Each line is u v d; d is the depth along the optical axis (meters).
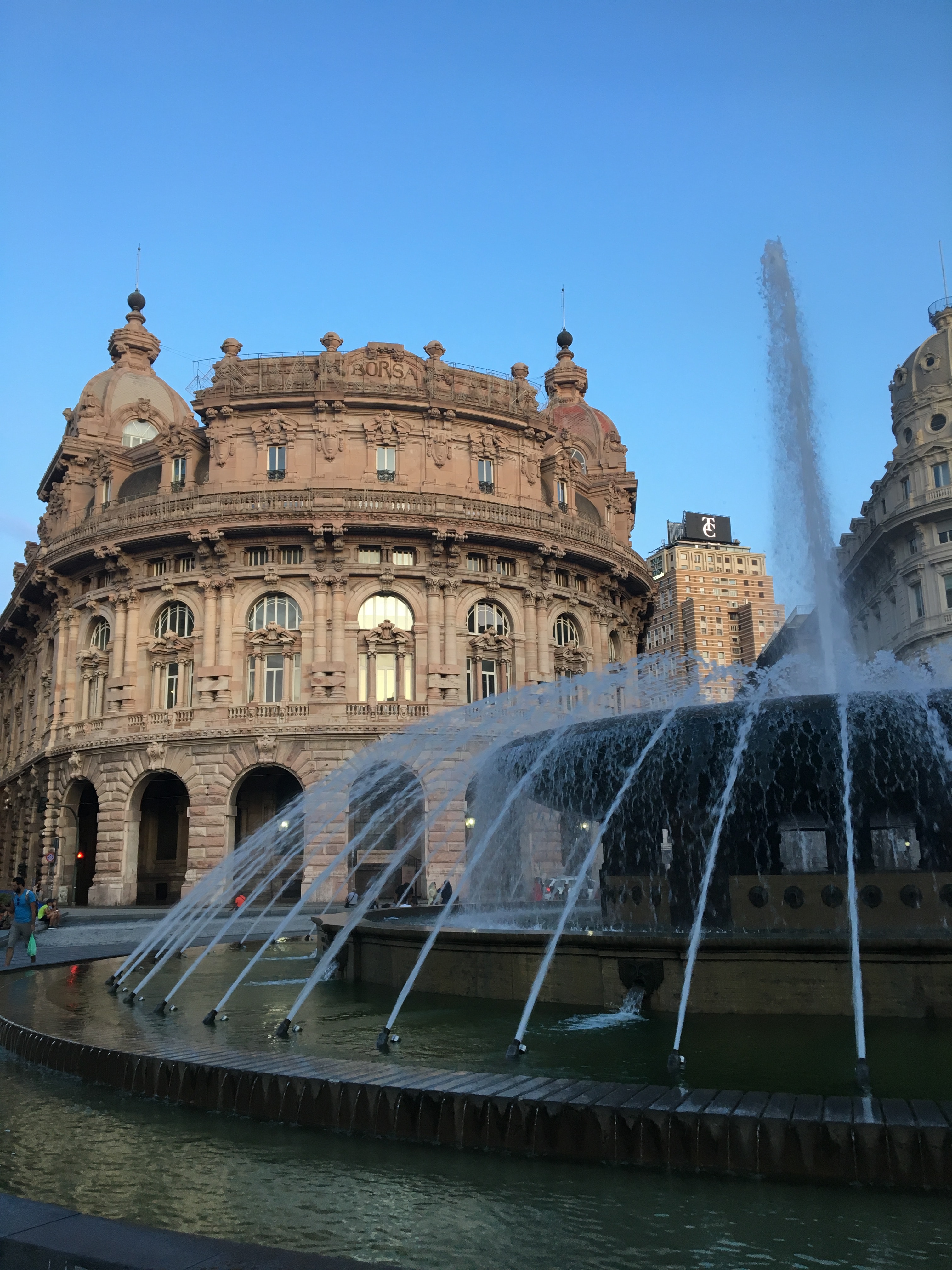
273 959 26.06
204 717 55.25
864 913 15.90
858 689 18.52
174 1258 5.66
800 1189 7.51
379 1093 9.18
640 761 17.03
